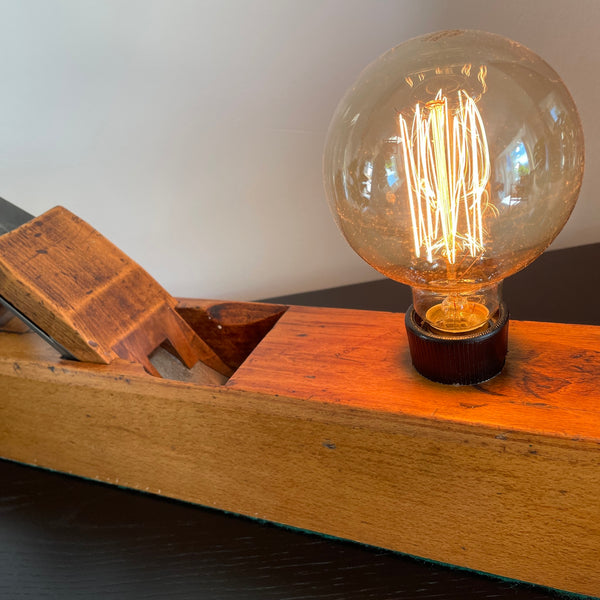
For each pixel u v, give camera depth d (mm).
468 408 513
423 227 503
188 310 734
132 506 684
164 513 670
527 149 466
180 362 722
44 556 629
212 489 648
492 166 469
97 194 1024
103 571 606
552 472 483
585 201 1040
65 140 977
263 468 605
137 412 628
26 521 675
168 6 900
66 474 735
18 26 895
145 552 624
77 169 1001
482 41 496
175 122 985
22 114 951
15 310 647
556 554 521
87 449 692
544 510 504
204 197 1047
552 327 619
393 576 577
